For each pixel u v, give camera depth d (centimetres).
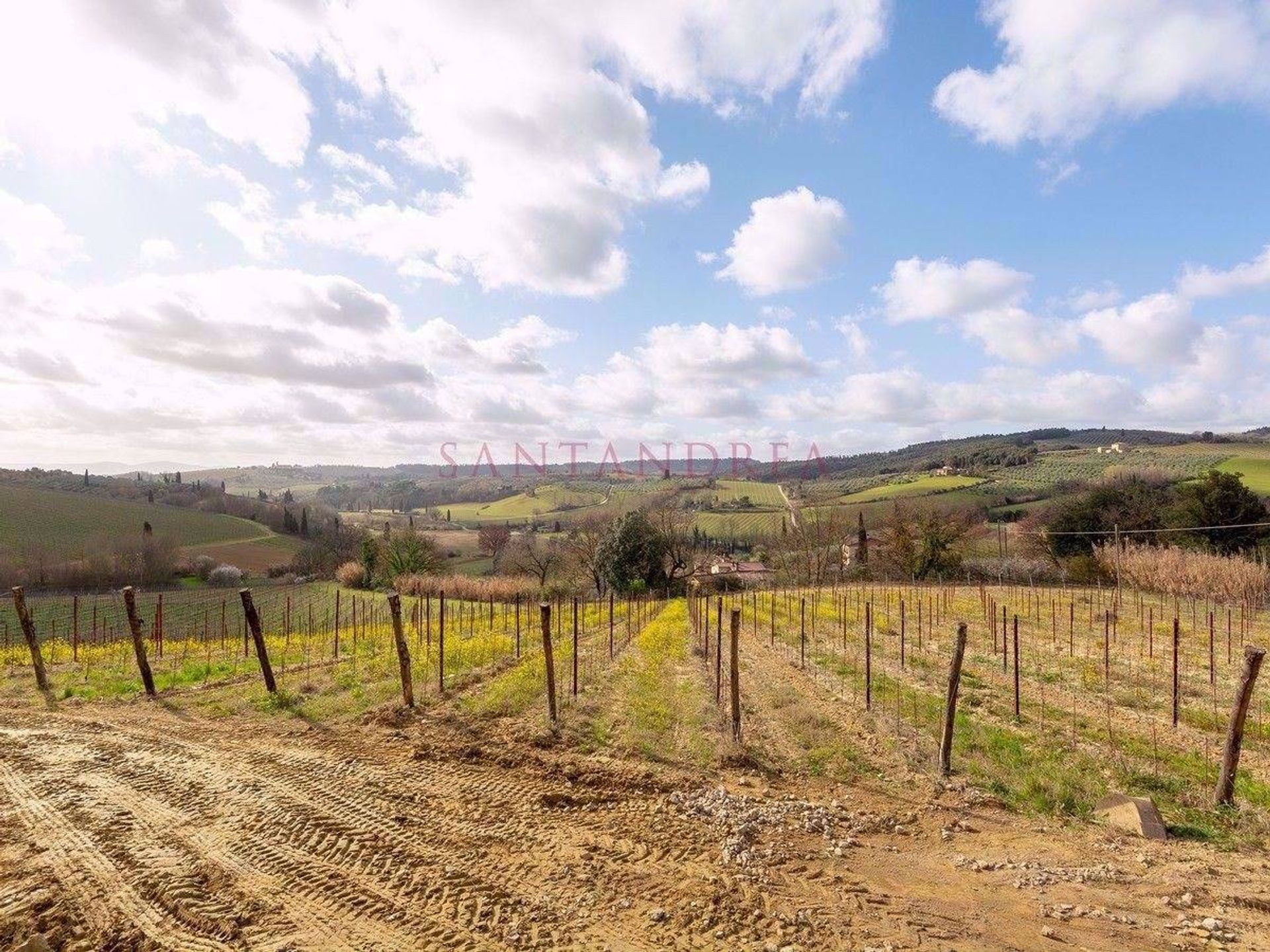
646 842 712
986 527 6134
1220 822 770
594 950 518
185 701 1292
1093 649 1919
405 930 538
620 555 5247
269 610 4162
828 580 5266
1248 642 1994
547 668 1166
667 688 1453
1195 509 3988
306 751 991
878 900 604
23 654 1923
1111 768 944
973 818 807
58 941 520
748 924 557
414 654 1798
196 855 657
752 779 915
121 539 6000
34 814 748
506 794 838
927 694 1373
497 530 7744
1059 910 589
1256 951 527
